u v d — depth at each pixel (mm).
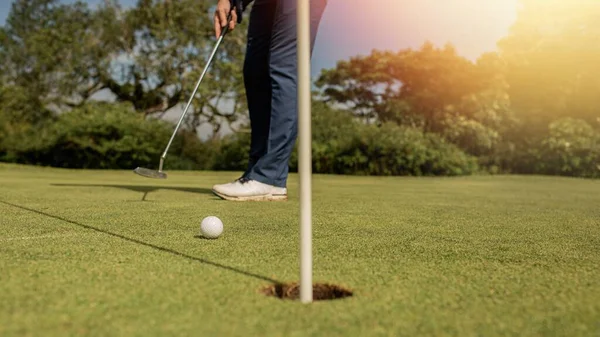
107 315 1042
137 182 6805
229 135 14828
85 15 18672
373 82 19203
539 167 13875
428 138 13516
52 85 18062
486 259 1755
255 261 1620
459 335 956
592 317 1079
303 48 1169
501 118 16672
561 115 18375
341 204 3902
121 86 18688
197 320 1011
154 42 18312
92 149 13586
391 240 2139
